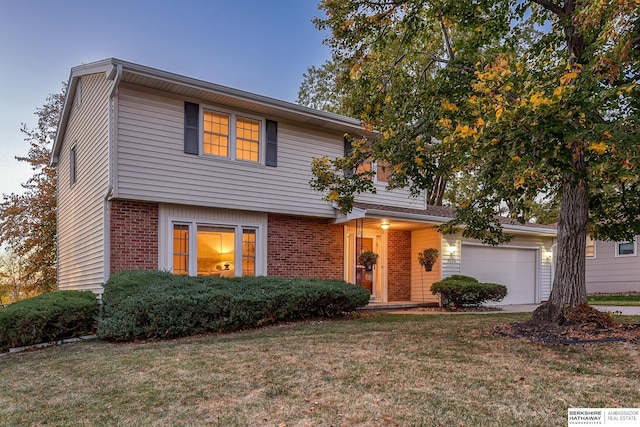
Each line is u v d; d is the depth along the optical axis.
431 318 9.33
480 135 4.91
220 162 9.80
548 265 15.77
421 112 7.10
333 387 4.13
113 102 8.52
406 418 3.34
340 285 9.87
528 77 5.19
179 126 9.31
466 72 7.13
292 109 10.38
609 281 17.34
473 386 4.09
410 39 7.61
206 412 3.60
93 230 9.51
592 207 7.60
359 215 10.71
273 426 3.26
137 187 8.70
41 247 18.16
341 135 11.91
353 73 7.63
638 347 5.41
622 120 4.69
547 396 3.77
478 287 11.87
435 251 12.33
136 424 3.39
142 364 5.27
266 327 8.43
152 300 7.33
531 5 7.39
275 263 10.75
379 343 6.19
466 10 6.98
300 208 11.01
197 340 7.14
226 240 10.07
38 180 18.31
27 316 7.43
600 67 4.80
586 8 4.89
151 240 9.07
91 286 9.56
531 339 6.13
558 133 4.53
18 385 4.74
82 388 4.45
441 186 20.88
